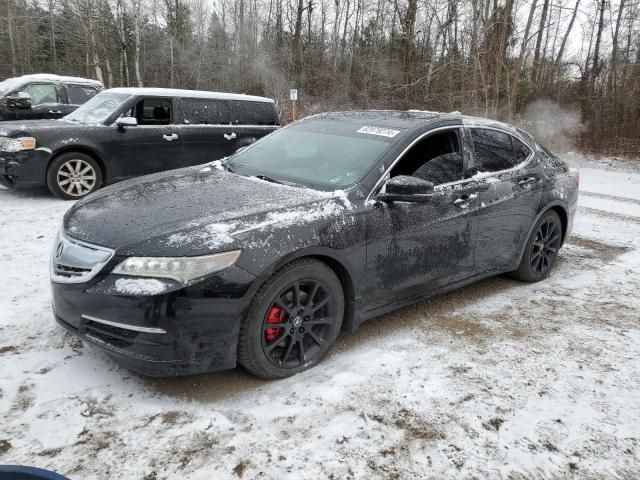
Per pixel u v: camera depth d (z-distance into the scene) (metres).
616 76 22.22
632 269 5.63
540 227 4.94
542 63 24.55
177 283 2.63
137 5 34.97
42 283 4.29
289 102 25.81
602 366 3.47
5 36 41.16
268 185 3.57
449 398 3.00
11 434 2.47
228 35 39.84
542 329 4.02
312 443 2.55
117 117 7.80
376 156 3.65
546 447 2.64
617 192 11.66
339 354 3.44
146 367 2.68
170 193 3.38
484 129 4.45
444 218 3.84
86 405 2.72
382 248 3.45
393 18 29.25
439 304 4.41
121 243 2.73
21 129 7.09
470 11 20.11
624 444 2.69
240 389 2.96
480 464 2.49
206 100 8.75
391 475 2.38
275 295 2.94
